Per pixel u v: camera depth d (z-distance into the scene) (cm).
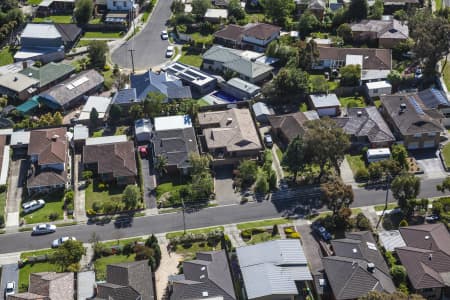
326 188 12169
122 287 10344
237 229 12438
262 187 13288
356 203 13062
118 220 12775
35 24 19562
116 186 13750
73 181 13838
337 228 12294
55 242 12081
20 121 15975
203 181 13150
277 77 16350
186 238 12125
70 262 11200
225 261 11075
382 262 10925
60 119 15650
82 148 14938
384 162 13662
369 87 16538
